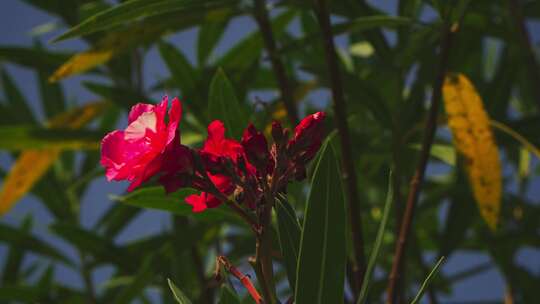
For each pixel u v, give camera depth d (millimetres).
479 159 1507
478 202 1510
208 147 1158
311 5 1446
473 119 1510
